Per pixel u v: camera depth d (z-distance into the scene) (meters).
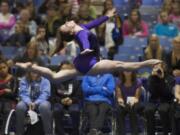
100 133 22.22
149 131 22.27
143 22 29.33
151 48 24.84
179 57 23.11
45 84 22.86
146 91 23.83
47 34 28.14
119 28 27.53
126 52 27.33
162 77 22.44
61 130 22.59
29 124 22.23
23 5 31.44
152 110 22.20
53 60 26.02
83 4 28.84
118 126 22.61
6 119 22.34
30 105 22.30
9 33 28.98
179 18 30.64
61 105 22.86
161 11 30.55
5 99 23.16
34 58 23.70
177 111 21.89
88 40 17.64
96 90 22.98
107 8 28.56
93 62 17.81
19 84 23.12
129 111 22.55
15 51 27.23
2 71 23.39
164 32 29.11
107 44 27.58
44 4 31.27
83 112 22.86
